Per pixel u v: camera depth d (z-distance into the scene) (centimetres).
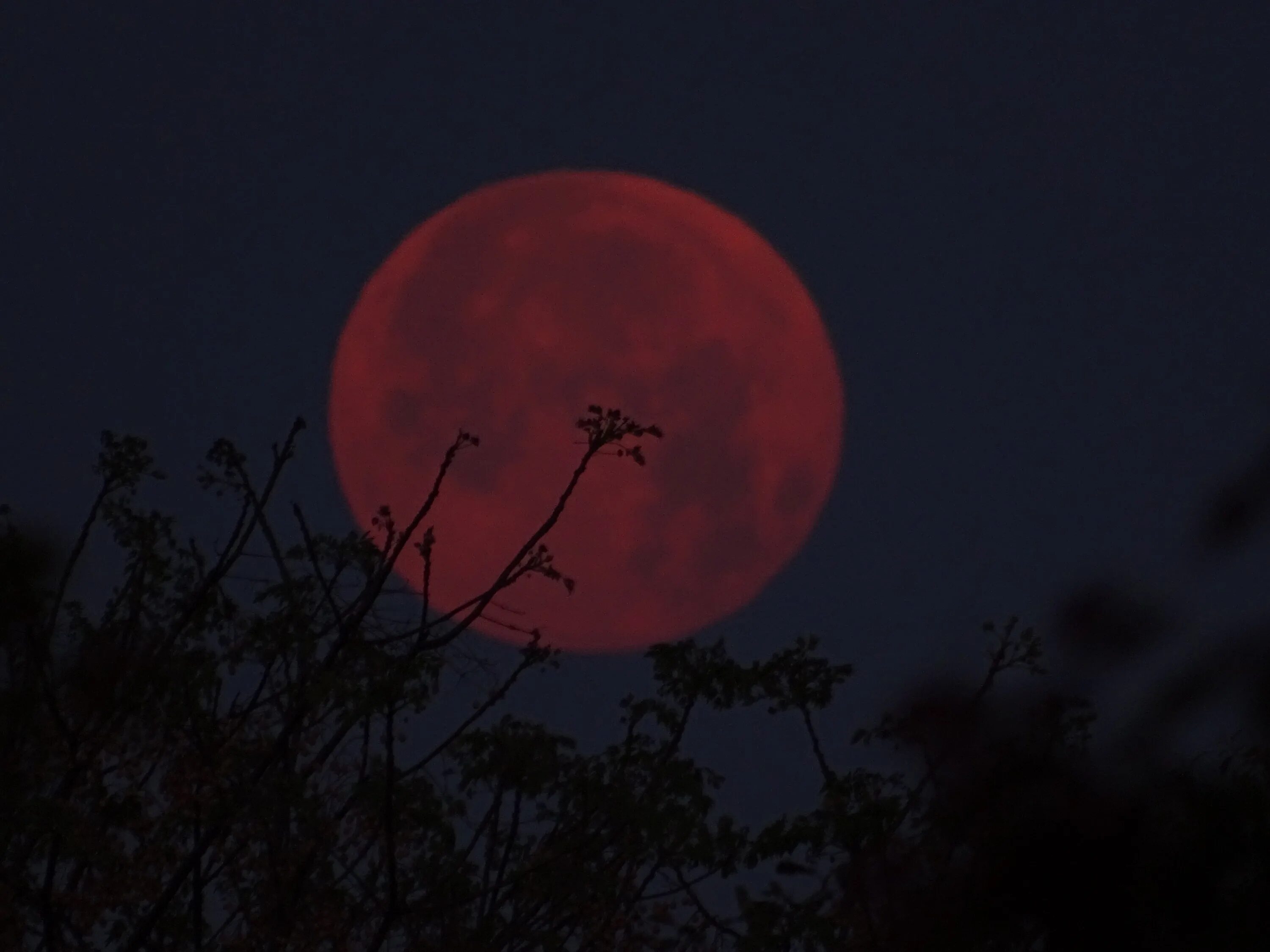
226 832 4203
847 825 3794
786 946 3825
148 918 4000
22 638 3878
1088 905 1695
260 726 4469
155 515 4591
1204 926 1666
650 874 4312
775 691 4350
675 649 4478
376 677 4106
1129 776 1706
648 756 4419
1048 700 1747
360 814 4281
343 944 4162
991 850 1750
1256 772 1681
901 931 1845
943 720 1806
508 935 4166
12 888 4000
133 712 4266
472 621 4347
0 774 3969
